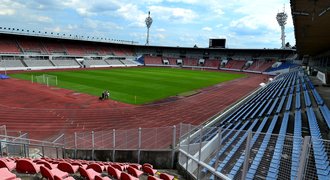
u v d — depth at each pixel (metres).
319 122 13.52
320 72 37.75
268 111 18.34
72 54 74.94
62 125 20.58
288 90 29.08
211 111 26.64
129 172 8.70
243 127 14.41
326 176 5.37
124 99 30.48
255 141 7.96
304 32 18.27
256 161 7.18
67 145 15.52
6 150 12.86
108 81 44.38
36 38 69.50
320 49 32.50
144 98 31.53
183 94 35.31
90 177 7.68
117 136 16.14
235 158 8.03
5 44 62.19
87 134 18.09
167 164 10.76
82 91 34.25
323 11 11.65
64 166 8.45
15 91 33.03
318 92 24.11
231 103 30.83
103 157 12.55
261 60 85.06
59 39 72.88
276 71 73.69
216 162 7.49
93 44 85.06
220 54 95.50
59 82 41.31
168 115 24.62
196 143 10.31
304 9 11.62
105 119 22.56
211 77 59.97
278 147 6.78
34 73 52.19
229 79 57.72
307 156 5.11
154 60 93.06
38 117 22.44
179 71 72.12
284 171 6.23
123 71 63.78
